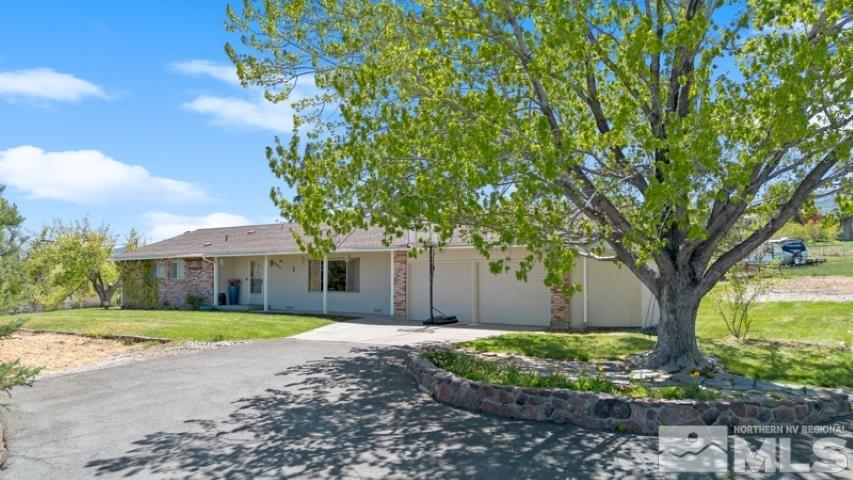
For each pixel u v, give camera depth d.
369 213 9.23
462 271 19.47
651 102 9.09
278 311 23.83
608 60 8.66
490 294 18.95
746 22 8.24
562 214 8.93
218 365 11.23
